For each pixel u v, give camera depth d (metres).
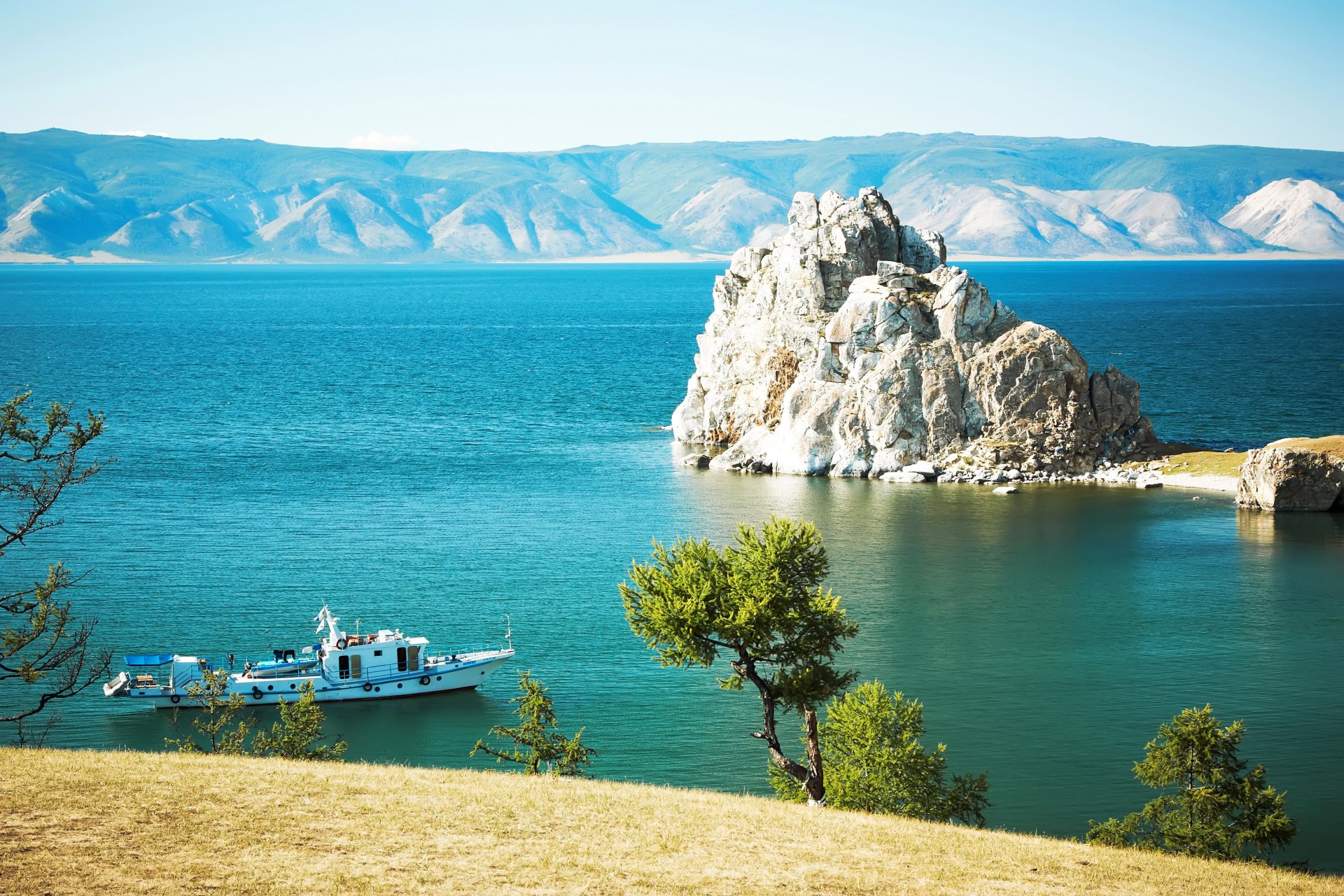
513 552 115.81
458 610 98.56
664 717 78.38
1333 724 74.62
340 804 43.50
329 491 143.62
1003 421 153.62
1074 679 82.69
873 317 156.62
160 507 133.88
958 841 44.97
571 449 175.12
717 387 177.50
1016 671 84.19
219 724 71.38
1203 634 91.88
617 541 119.94
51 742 75.19
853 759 58.28
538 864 38.94
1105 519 128.75
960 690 80.94
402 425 197.38
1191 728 55.88
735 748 73.38
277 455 168.25
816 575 53.97
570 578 107.62
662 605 52.62
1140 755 70.81
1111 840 54.44
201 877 35.97
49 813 39.94
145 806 41.34
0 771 44.22
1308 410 199.88
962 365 155.12
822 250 168.12
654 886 37.75
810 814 47.31
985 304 157.25
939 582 105.69
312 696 68.19
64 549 115.62
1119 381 157.62
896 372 154.00
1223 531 123.75
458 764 72.31
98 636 91.50
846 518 129.12
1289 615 96.19
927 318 158.88
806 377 160.12
